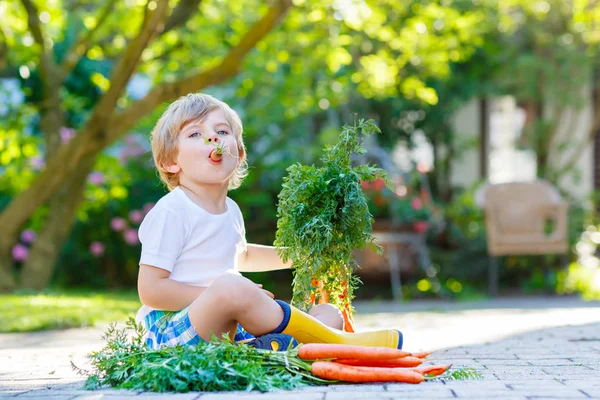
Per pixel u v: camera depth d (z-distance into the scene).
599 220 11.70
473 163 13.24
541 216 10.56
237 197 11.31
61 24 9.44
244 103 11.90
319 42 9.28
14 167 10.43
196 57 10.12
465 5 11.04
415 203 10.43
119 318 6.57
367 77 9.59
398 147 12.88
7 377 3.12
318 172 3.03
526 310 7.67
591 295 10.39
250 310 2.66
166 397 2.31
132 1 9.34
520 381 2.66
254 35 7.91
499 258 11.21
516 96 12.41
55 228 9.38
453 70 12.09
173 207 2.85
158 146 3.00
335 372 2.55
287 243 3.05
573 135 12.96
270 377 2.47
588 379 2.74
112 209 11.68
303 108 10.55
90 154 8.59
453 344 4.39
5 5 8.75
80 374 3.07
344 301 3.07
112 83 8.25
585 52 12.02
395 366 2.68
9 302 7.13
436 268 11.20
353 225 3.00
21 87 10.13
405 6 9.37
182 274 2.85
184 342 2.72
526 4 11.41
